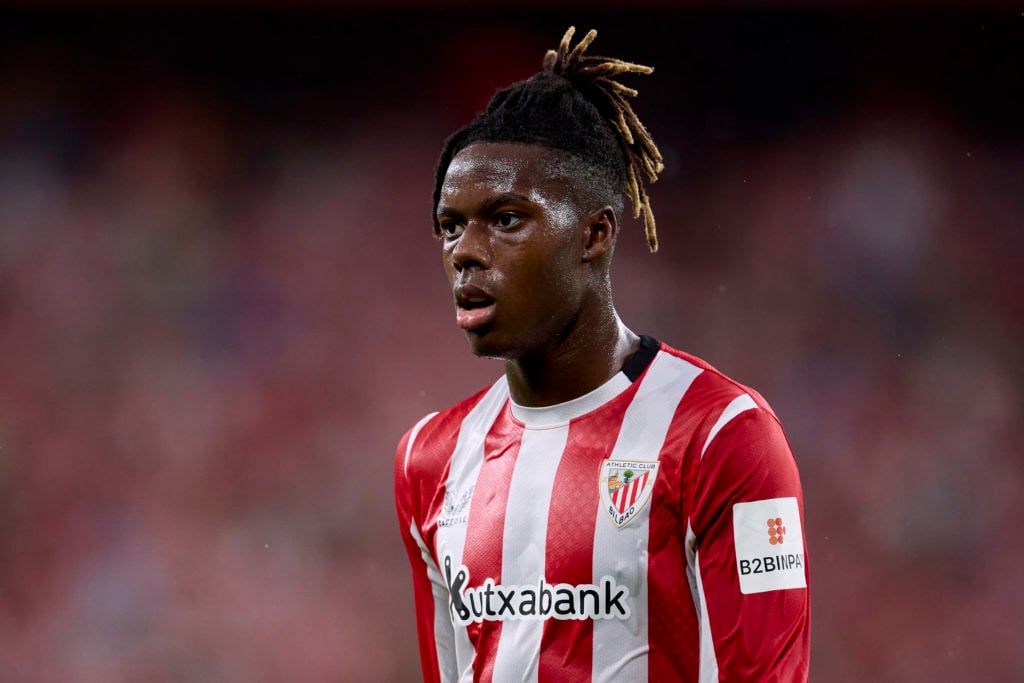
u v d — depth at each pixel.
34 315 50.06
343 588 44.81
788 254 52.56
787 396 49.81
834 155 54.03
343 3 53.22
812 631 43.47
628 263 52.88
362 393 50.19
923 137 53.81
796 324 51.28
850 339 51.06
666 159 54.41
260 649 43.03
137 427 48.34
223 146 54.03
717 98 54.91
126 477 47.38
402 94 55.12
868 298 51.62
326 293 52.06
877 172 53.56
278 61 54.91
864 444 48.00
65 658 42.75
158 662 42.75
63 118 53.44
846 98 54.41
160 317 50.59
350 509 47.03
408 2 53.19
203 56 54.84
